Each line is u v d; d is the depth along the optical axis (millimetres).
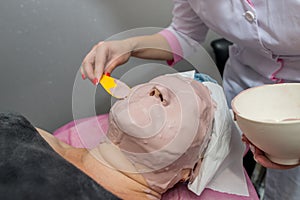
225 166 804
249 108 663
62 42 1062
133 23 1137
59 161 509
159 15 1160
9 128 537
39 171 466
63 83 1099
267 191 1028
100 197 489
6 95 1051
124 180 658
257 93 671
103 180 647
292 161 636
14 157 479
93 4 1060
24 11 997
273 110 673
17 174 453
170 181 685
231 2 719
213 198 756
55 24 1039
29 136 549
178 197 744
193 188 735
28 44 1030
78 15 1055
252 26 722
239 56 940
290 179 935
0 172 452
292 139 562
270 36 714
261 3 680
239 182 792
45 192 441
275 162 645
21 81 1053
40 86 1076
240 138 807
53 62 1070
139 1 1110
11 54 1022
